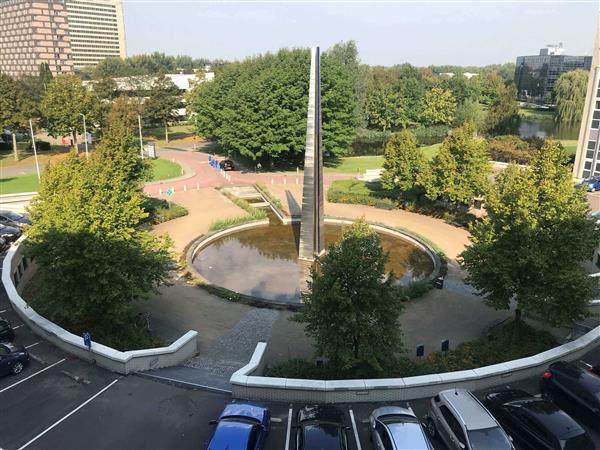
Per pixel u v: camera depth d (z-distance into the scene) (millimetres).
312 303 21188
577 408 17844
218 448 14859
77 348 22938
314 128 33781
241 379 19484
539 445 15664
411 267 39531
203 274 38406
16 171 72625
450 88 141750
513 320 29766
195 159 82938
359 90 108000
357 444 16719
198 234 45938
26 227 31203
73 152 38000
